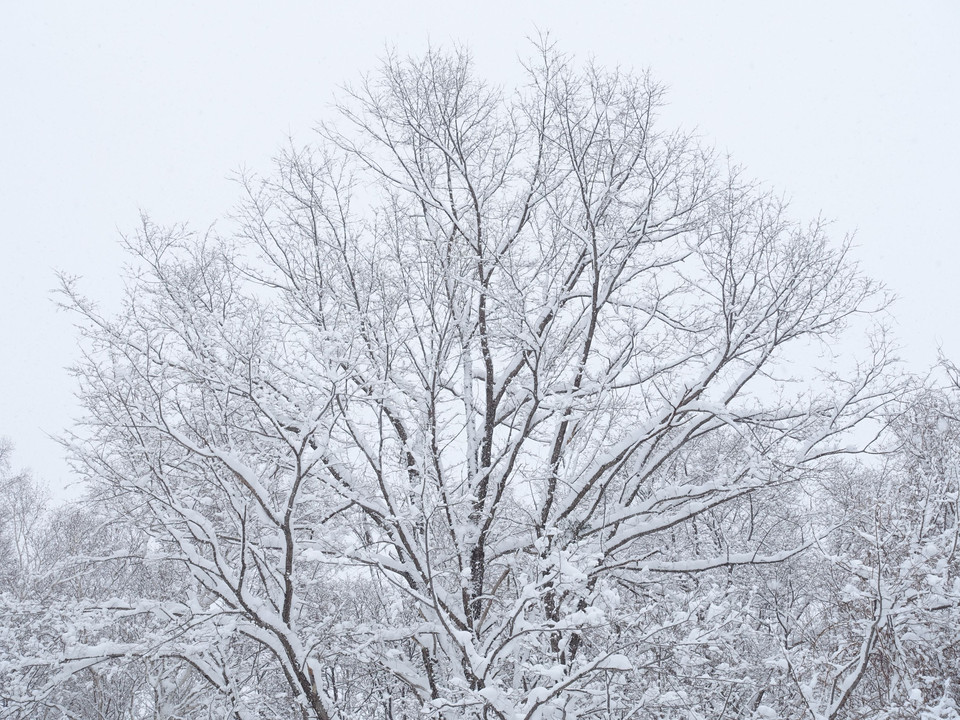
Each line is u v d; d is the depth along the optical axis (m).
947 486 9.23
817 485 9.84
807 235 8.78
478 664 6.45
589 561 6.90
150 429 7.46
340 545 8.48
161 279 8.98
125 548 8.84
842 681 7.94
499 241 9.84
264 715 8.91
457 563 8.97
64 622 7.49
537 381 8.14
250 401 7.45
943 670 8.36
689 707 7.62
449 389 9.80
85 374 7.22
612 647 7.38
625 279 9.76
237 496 7.52
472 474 9.29
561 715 7.21
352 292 8.85
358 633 7.88
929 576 6.97
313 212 9.77
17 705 7.96
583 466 10.09
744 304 8.70
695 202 9.42
